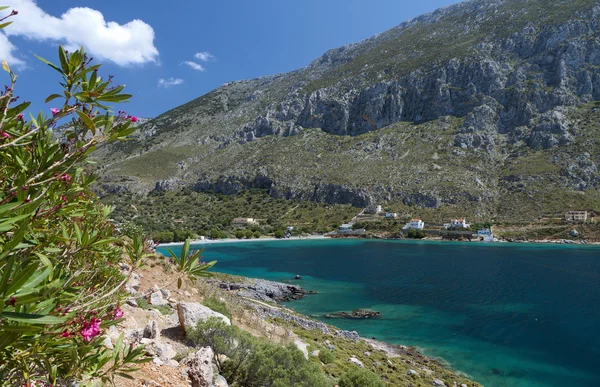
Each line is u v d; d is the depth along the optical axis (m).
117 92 3.11
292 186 184.88
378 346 30.36
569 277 60.78
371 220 150.50
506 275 63.62
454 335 34.09
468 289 53.59
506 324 37.22
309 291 53.31
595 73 178.38
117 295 4.36
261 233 146.75
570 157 148.12
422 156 178.38
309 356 18.50
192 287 21.22
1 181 3.20
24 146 3.26
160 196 196.62
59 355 3.57
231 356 10.76
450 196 150.38
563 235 116.25
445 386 22.50
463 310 42.66
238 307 23.28
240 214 173.25
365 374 13.70
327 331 31.73
